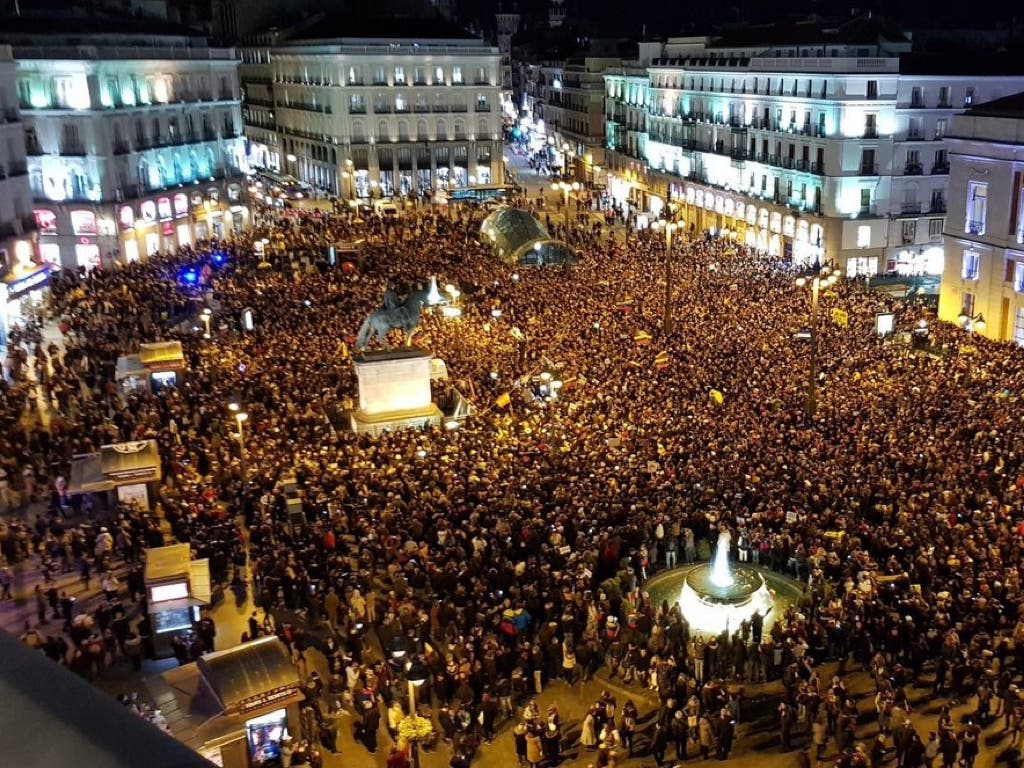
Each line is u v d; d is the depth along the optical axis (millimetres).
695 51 108938
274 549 29328
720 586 27297
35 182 82062
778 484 31641
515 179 150125
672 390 42500
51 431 41062
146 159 87250
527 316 57094
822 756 21500
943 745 19672
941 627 23297
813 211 81125
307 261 75562
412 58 124500
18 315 63500
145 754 1759
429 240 85938
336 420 44000
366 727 22312
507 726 23203
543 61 170000
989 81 78562
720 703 22125
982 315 62281
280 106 142000
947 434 36125
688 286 64750
